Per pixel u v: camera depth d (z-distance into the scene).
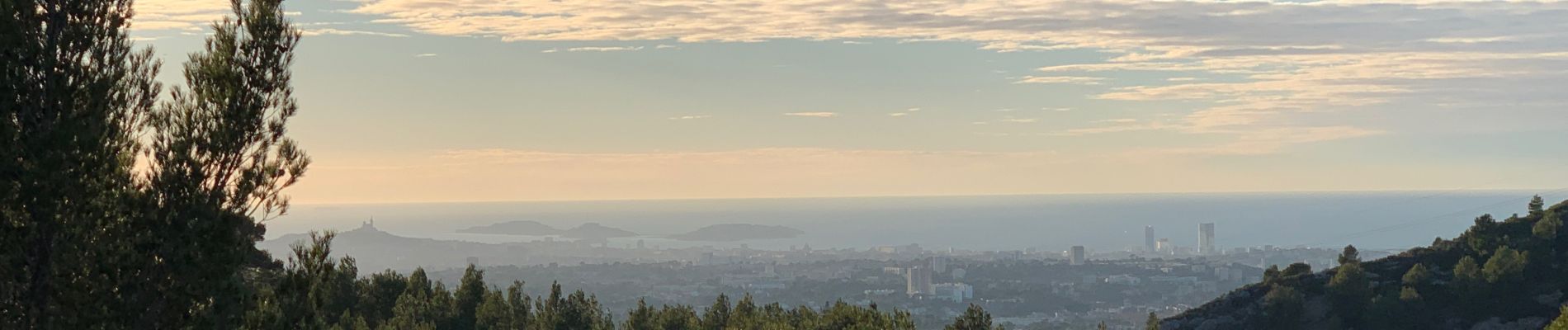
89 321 15.27
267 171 16.86
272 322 16.42
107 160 15.52
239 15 17.06
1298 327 75.25
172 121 16.47
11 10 14.88
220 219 16.05
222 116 16.50
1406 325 72.81
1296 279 83.19
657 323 46.16
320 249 17.67
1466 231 87.00
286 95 17.20
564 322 43.41
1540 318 70.38
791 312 47.28
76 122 15.03
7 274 15.07
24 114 15.08
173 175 16.08
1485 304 73.31
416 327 37.06
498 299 42.09
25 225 14.95
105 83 15.55
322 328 17.48
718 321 48.03
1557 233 80.12
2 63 14.80
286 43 17.20
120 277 15.34
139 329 15.60
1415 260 84.19
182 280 15.80
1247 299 81.25
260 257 40.34
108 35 15.93
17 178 14.63
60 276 15.24
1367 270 84.25
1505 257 74.56
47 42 15.30
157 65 16.56
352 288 40.06
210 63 16.67
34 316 15.26
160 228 15.77
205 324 15.90
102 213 15.59
